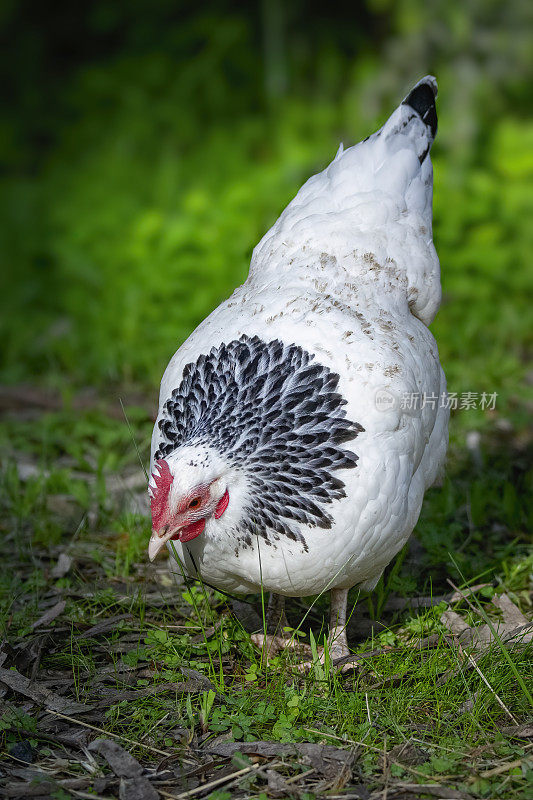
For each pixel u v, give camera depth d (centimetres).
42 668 569
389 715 520
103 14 1925
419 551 707
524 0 1493
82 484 790
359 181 639
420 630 594
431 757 486
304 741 504
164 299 1184
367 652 576
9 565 697
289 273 593
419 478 578
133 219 1389
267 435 500
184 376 541
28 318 1291
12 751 495
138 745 502
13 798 462
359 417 508
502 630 598
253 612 640
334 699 529
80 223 1376
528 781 468
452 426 902
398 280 609
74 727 517
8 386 1070
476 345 1120
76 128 1809
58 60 2042
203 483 489
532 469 828
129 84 1819
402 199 639
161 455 532
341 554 510
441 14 1481
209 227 1230
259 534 504
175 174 1539
